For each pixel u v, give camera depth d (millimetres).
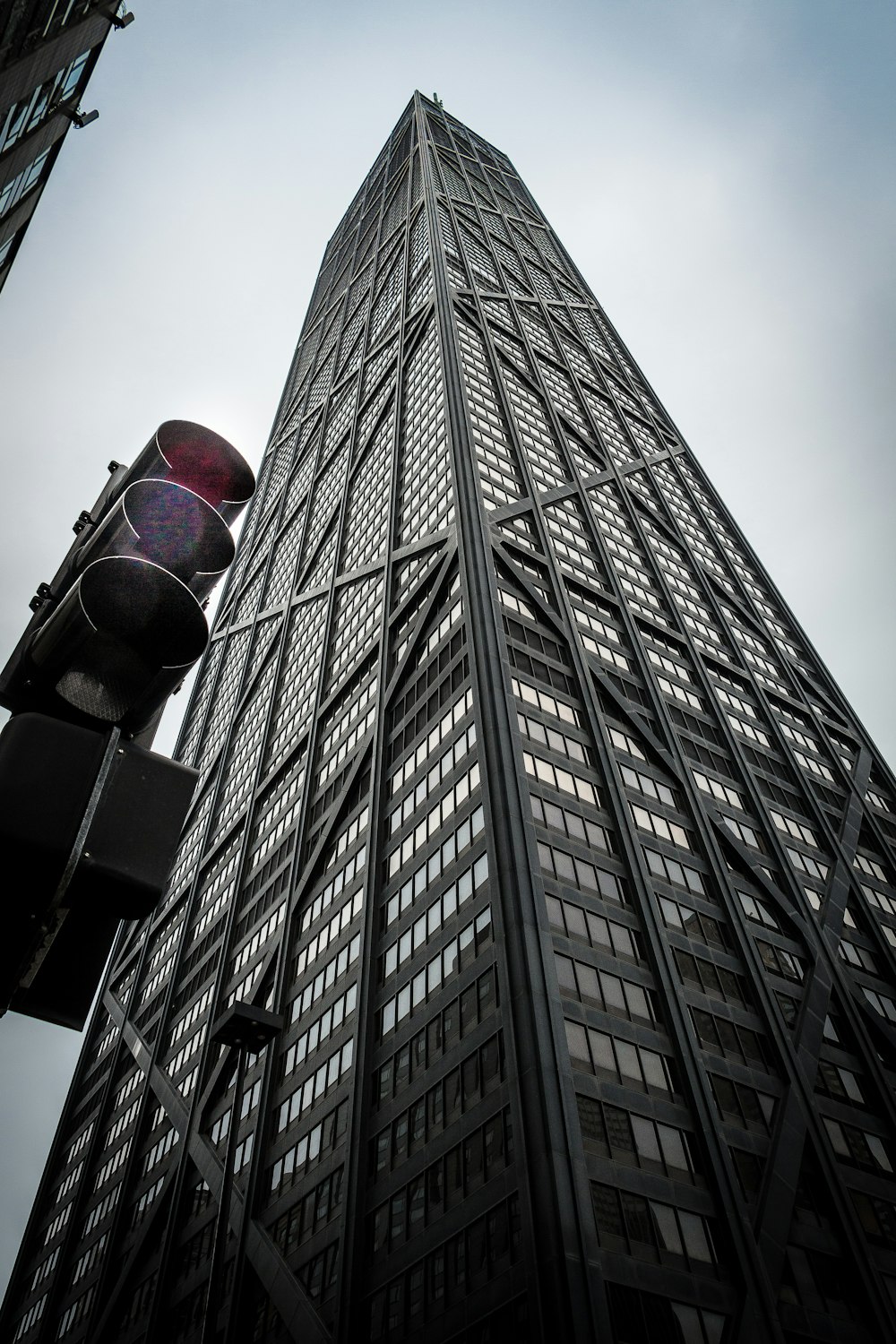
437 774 56062
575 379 116938
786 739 75062
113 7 20734
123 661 4402
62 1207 84812
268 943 68438
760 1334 34188
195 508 4645
